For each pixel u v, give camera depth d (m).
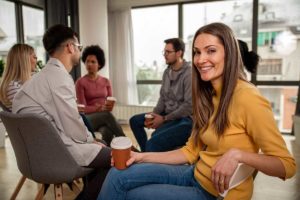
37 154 1.39
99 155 1.58
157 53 5.00
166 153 1.30
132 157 1.21
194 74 1.18
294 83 4.27
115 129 2.92
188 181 1.19
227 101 1.00
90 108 2.85
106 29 4.65
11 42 4.30
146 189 1.11
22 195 2.22
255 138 0.94
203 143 1.21
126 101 5.08
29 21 4.55
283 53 4.34
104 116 2.90
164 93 2.71
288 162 0.89
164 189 1.11
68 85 1.54
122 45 4.99
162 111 2.75
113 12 4.98
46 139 1.36
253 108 0.92
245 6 4.41
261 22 4.36
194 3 4.67
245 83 1.01
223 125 1.00
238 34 4.53
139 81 5.15
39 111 1.50
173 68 2.58
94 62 3.04
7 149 3.49
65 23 4.70
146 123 2.56
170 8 4.83
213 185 0.97
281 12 4.25
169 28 4.89
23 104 1.51
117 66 5.06
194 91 1.19
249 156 0.89
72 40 1.65
